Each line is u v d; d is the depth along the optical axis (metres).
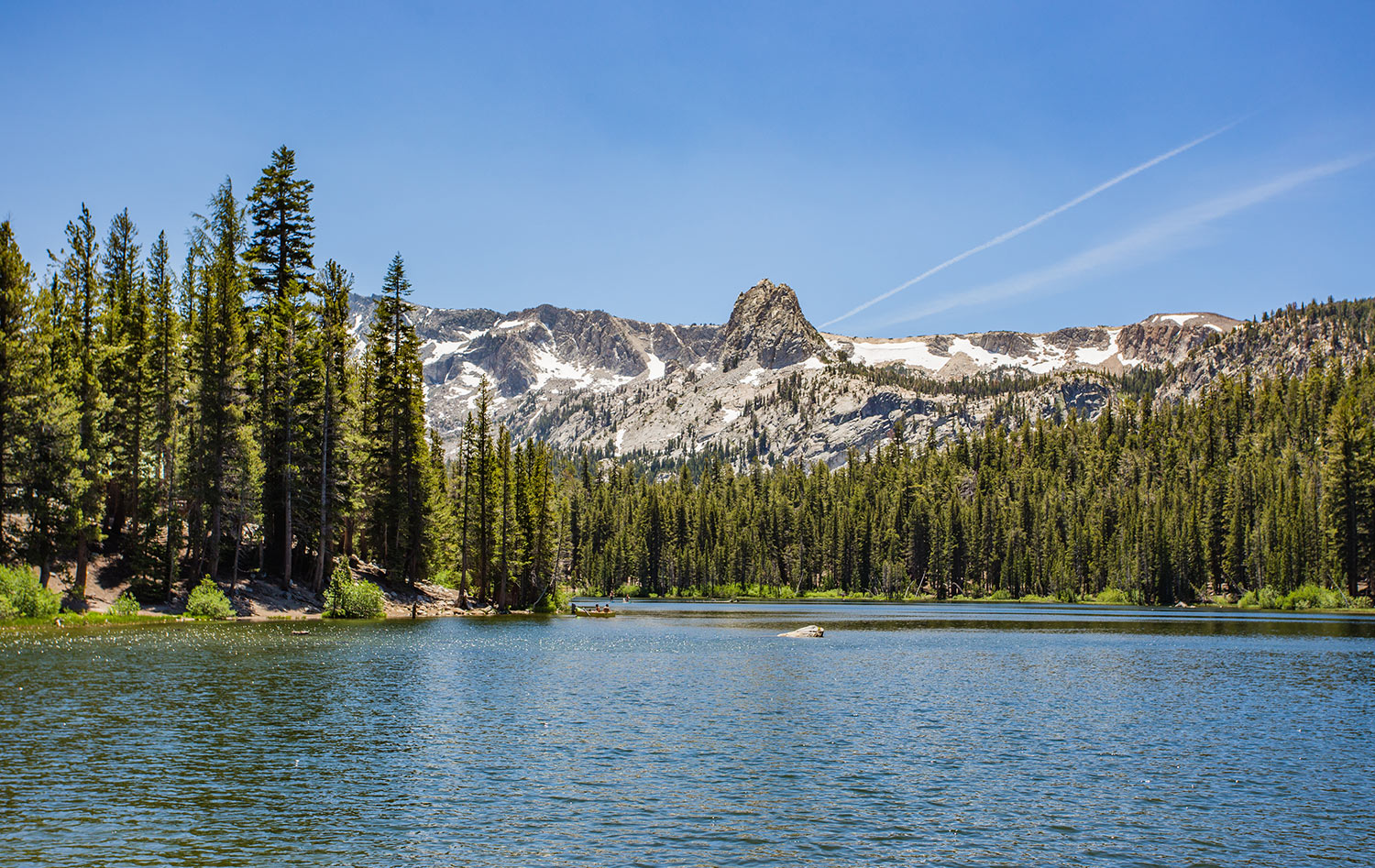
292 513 68.62
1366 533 131.12
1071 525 189.00
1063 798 22.02
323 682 37.19
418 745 26.47
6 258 51.50
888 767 25.02
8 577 51.06
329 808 20.08
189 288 70.25
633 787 22.38
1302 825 20.08
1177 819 20.45
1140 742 28.94
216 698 32.44
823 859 17.44
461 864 16.77
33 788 20.81
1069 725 31.83
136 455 62.16
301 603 67.62
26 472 51.16
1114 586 172.00
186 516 64.75
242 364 63.31
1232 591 157.75
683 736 28.83
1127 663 53.38
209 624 57.19
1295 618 110.12
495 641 59.69
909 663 52.47
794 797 21.84
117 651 43.16
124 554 62.72
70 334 60.72
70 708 29.75
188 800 20.30
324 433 67.50
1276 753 27.31
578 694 37.25
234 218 72.69
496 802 20.83
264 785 21.75
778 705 35.47
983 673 47.53
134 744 25.19
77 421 53.06
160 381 62.56
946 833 19.17
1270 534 150.00
